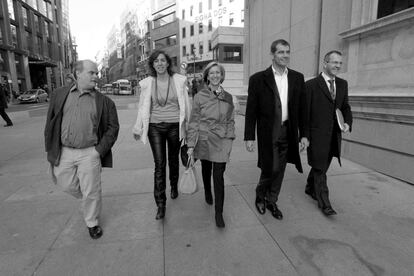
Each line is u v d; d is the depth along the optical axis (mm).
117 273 2215
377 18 4750
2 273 2217
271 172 2941
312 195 3523
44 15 44250
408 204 3311
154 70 3113
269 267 2268
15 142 7383
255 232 2783
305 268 2250
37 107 22078
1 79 30516
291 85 2834
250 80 2998
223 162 2826
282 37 8367
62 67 52406
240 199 3547
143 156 5660
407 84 4129
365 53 4953
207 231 2814
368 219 2994
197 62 48719
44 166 5059
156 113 3107
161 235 2750
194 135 2920
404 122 3885
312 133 3133
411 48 4062
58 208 3342
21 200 3584
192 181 2998
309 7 6719
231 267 2273
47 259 2389
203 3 46688
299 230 2809
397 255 2385
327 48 6047
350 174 4328
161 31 56156
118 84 56844
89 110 2520
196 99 2898
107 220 3053
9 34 32500
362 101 4484
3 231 2846
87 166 2566
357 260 2330
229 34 20156
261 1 10055
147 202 3490
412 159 3828
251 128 3002
